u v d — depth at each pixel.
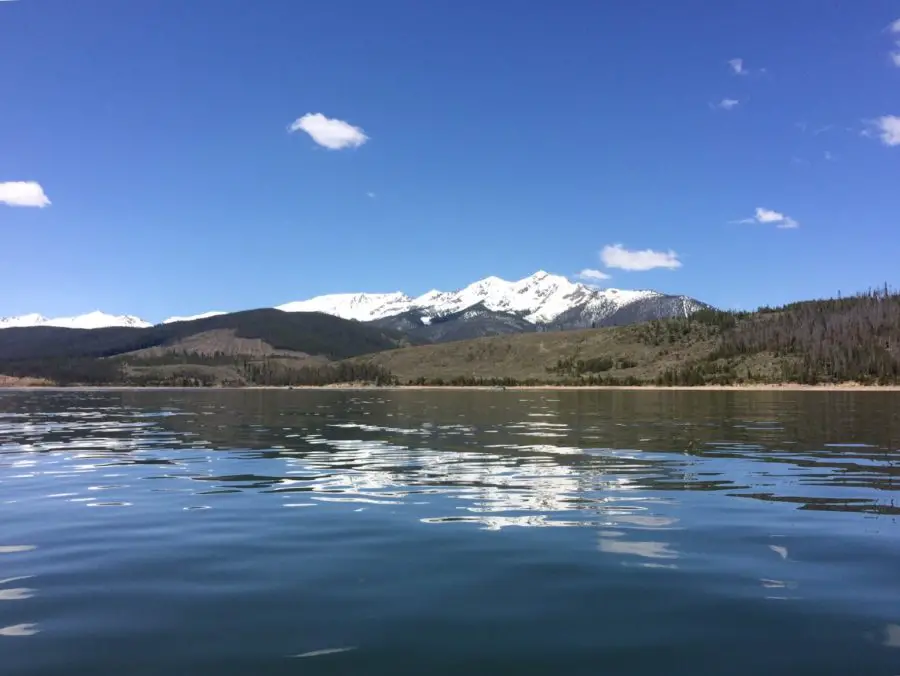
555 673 8.34
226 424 54.84
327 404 103.19
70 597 11.14
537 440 38.03
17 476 24.81
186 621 10.07
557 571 12.40
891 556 13.23
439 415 68.31
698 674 8.27
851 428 45.84
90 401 119.31
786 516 16.97
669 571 12.37
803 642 9.19
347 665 8.59
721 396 131.50
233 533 15.49
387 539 14.78
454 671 8.40
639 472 24.61
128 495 20.61
